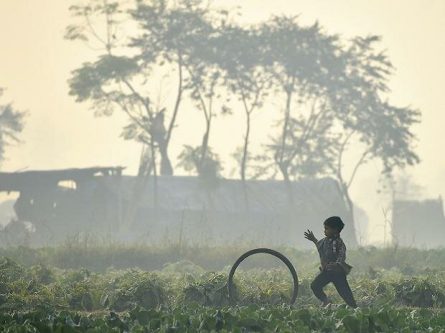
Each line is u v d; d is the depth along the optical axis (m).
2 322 45.19
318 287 58.50
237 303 62.81
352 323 43.75
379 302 64.19
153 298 64.19
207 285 63.78
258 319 43.91
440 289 66.44
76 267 115.81
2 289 67.06
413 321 45.25
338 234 58.84
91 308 64.88
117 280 68.81
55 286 67.50
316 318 45.69
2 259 84.62
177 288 67.56
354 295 67.38
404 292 65.94
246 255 62.03
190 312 49.03
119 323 43.75
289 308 53.00
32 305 61.53
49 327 40.75
